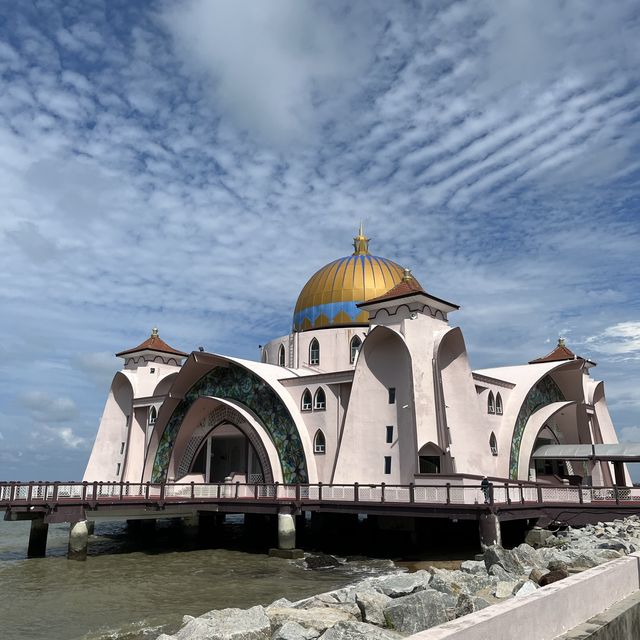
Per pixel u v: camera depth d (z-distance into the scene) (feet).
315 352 145.59
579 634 20.53
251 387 134.10
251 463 136.77
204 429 141.59
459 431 113.91
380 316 120.67
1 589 73.15
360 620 41.24
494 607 18.26
